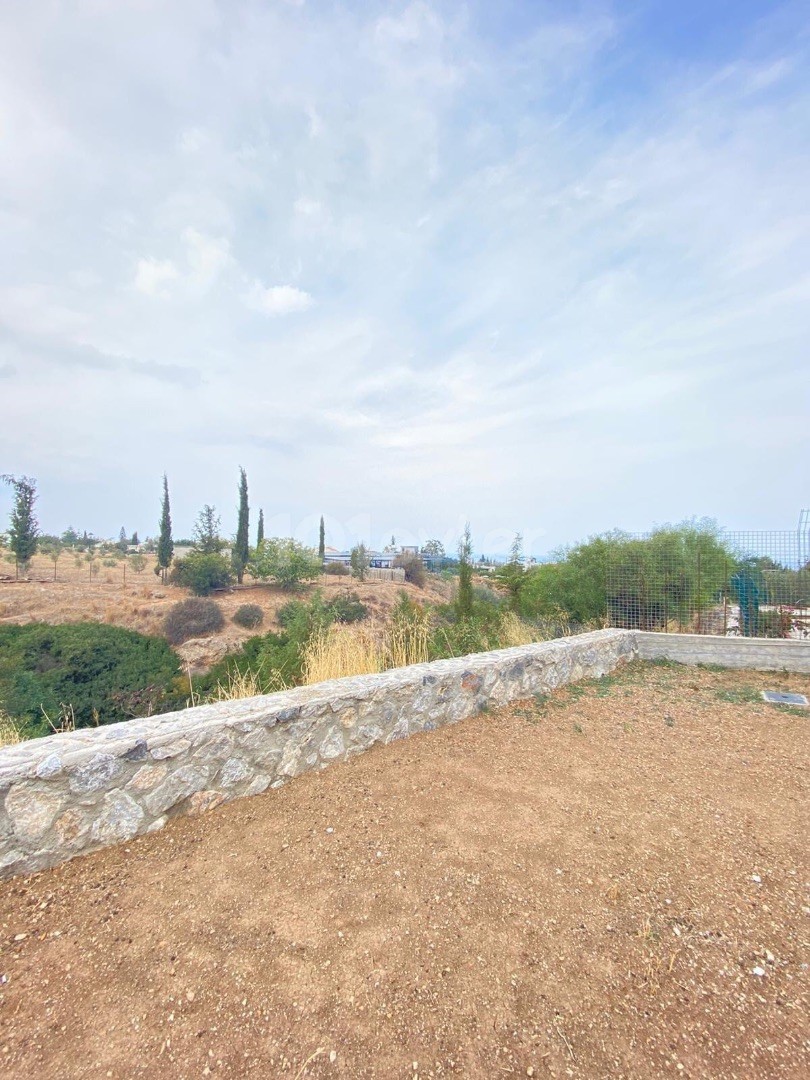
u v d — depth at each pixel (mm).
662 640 8250
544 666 6270
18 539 28797
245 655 12078
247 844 2916
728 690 6508
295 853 2824
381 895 2471
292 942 2166
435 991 1923
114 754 2871
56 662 16250
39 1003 1856
